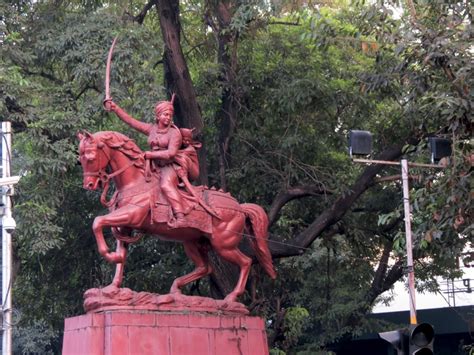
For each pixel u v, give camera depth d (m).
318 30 14.30
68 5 17.83
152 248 18.27
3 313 12.54
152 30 18.00
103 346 10.95
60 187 16.11
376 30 13.54
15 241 15.78
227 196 12.53
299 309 18.38
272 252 17.30
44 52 15.99
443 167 12.36
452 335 24.75
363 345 26.91
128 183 11.73
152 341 11.15
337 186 17.31
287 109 17.31
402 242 12.87
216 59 19.47
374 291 21.33
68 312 20.05
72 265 19.20
